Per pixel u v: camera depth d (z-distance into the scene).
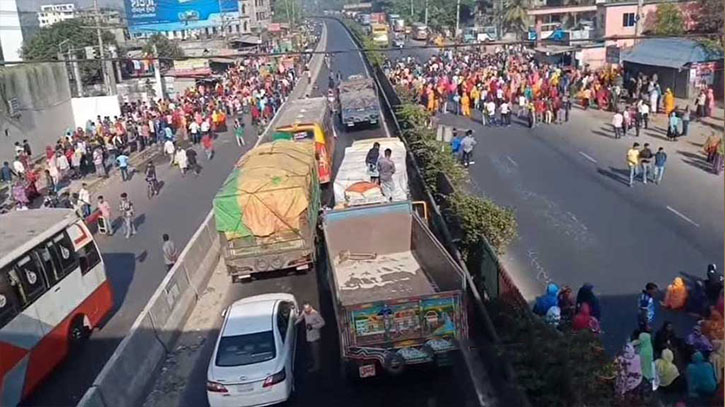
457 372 13.48
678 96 40.94
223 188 18.86
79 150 33.34
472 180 27.19
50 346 14.63
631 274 17.28
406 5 143.62
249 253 18.66
